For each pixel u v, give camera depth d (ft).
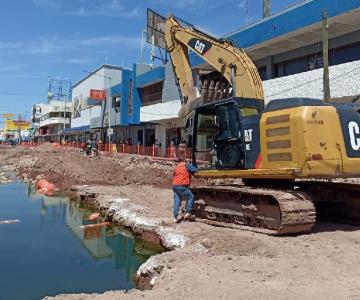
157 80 139.74
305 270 22.11
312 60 83.20
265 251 25.73
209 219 35.63
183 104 46.70
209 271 22.04
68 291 25.55
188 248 27.45
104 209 49.11
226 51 40.68
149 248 34.50
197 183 65.00
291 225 28.35
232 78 39.14
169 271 22.53
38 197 66.74
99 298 19.72
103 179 79.15
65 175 86.48
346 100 68.03
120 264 31.24
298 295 17.95
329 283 19.79
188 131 37.76
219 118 34.71
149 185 71.61
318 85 70.28
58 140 333.62
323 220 36.83
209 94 42.68
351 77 64.18
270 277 20.94
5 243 37.50
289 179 31.22
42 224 45.73
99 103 205.16
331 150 28.35
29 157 137.90
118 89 167.73
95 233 41.11
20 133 467.11
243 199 32.19
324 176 28.14
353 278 20.68
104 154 136.98
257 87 37.63
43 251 34.73
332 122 28.81
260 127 30.96
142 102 155.43
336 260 23.99
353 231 31.55
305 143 27.76
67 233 41.24
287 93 76.28
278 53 90.12
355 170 29.07
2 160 153.58
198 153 36.99
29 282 27.09
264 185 33.68
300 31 75.87
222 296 18.19
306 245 27.04
